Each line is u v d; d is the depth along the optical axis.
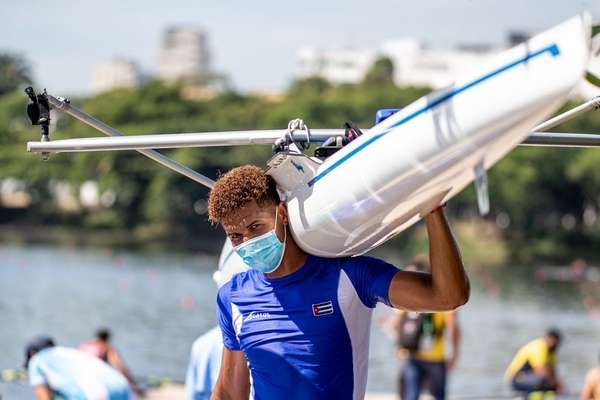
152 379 32.03
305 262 8.36
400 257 164.62
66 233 188.00
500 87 6.90
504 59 6.94
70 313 77.38
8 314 74.50
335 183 7.92
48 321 71.44
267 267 8.30
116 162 186.62
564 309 97.94
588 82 7.30
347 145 7.92
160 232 189.00
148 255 154.75
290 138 8.55
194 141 8.99
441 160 7.29
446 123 7.16
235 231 8.25
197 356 15.42
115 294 94.81
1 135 174.38
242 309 8.55
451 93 7.16
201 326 72.88
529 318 87.12
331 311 8.27
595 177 184.38
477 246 185.50
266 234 8.20
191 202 187.62
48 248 155.12
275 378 8.42
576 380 49.06
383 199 7.72
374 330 61.88
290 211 8.25
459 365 54.19
